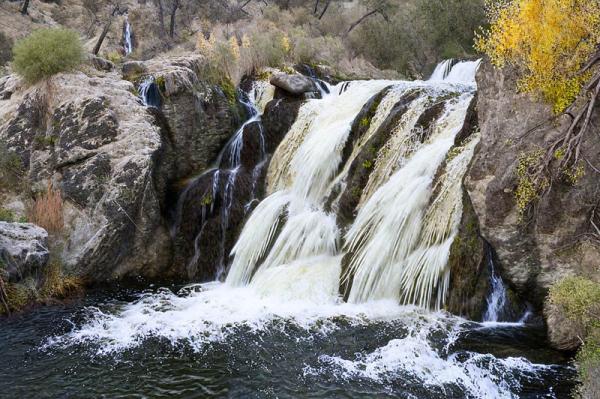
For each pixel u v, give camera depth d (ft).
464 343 25.08
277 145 46.44
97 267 38.68
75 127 40.68
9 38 90.02
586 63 24.54
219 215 42.19
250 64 59.62
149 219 41.29
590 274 24.82
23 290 33.40
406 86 40.98
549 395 20.97
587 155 24.76
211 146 48.83
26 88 44.11
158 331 28.40
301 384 22.59
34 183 39.99
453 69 66.03
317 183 39.47
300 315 29.37
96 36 101.55
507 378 22.17
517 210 25.91
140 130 42.19
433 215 30.32
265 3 117.39
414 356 24.14
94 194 39.22
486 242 27.78
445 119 34.99
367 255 31.42
